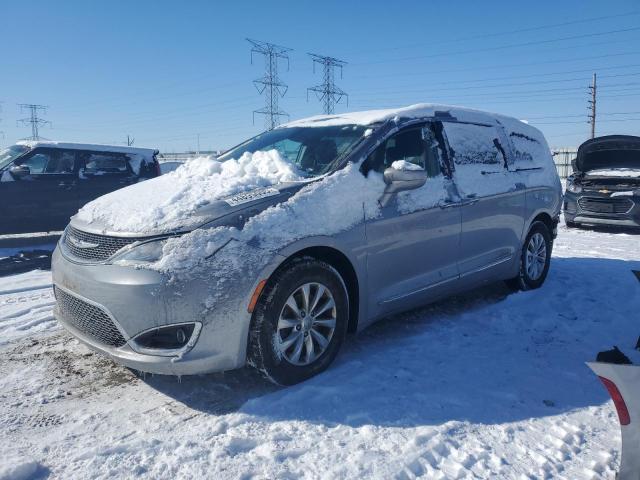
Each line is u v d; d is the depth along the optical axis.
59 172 9.09
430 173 4.21
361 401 3.06
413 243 3.89
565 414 2.96
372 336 4.11
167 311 2.84
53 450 2.60
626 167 9.82
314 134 4.26
